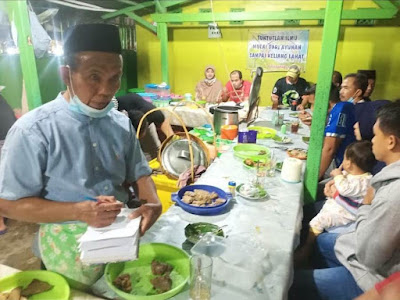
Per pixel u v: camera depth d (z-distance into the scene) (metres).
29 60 2.58
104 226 0.88
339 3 1.67
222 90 4.93
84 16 4.91
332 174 2.30
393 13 4.23
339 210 1.80
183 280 0.99
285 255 1.14
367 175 1.78
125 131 1.11
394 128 1.21
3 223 2.67
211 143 2.56
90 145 0.97
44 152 0.89
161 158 2.12
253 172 1.95
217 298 0.92
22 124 0.86
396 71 4.75
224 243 1.20
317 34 5.01
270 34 5.25
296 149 2.43
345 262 1.38
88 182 0.98
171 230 1.29
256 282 0.99
